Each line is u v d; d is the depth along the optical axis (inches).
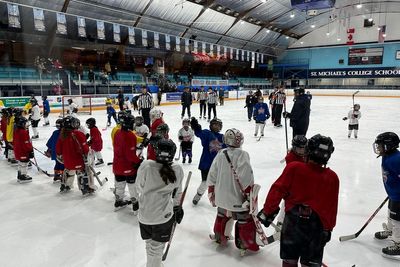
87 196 167.8
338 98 1060.5
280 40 1362.0
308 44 1418.6
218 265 104.1
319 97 1128.8
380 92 1095.6
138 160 135.1
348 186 185.5
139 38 910.4
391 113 582.9
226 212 110.4
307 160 80.4
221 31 1059.3
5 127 237.6
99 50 868.0
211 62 1261.1
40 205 155.6
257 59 1326.3
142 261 106.9
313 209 76.5
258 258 108.3
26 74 682.8
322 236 77.3
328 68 1381.6
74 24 738.2
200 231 128.2
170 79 1039.6
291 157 113.8
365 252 112.5
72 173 168.6
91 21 754.8
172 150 84.6
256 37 1229.7
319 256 77.6
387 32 1223.5
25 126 185.8
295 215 78.2
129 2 740.7
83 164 162.9
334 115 557.9
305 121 217.3
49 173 211.8
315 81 1419.8
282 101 418.6
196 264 104.7
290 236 78.7
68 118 157.8
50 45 760.3
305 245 77.4
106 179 191.0
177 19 884.0
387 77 1243.8
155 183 86.0
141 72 988.6
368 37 1264.8
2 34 676.1
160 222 87.6
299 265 101.3
